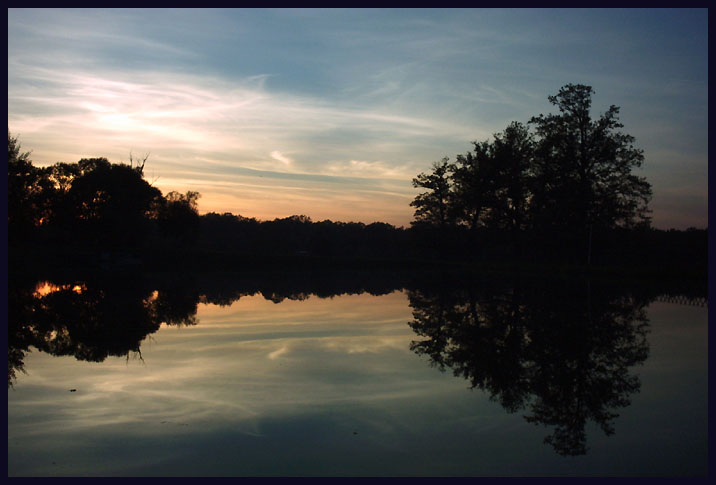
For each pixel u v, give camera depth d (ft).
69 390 32.91
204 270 203.41
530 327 58.08
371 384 34.40
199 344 48.29
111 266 206.18
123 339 50.90
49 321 62.44
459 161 235.40
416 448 23.80
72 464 22.16
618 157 176.55
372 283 134.10
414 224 273.75
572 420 27.58
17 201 160.35
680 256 200.75
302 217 480.64
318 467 21.88
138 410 29.07
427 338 51.47
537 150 193.06
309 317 66.80
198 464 22.12
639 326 59.26
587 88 180.24
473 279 147.64
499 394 32.37
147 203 229.25
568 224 183.52
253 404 30.07
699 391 33.14
